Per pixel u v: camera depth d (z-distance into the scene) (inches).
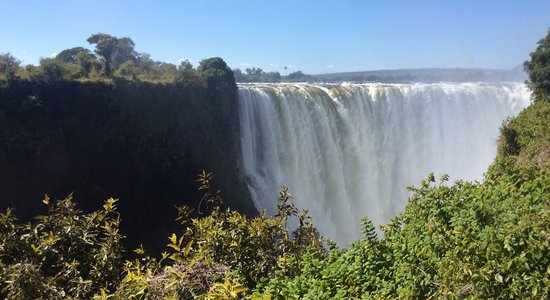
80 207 1110.4
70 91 1126.4
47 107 1088.8
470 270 262.1
